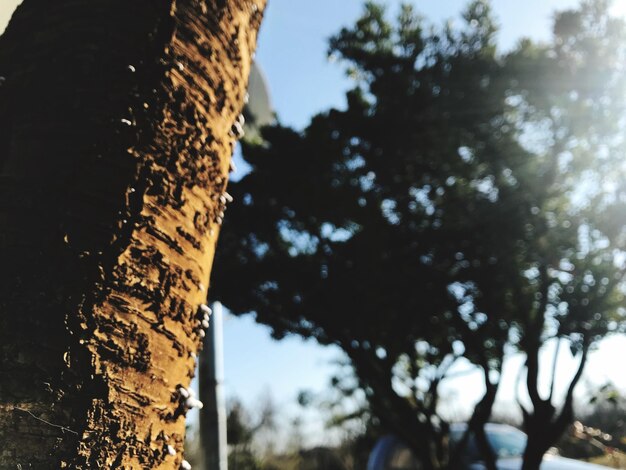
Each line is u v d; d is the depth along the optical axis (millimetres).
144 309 1442
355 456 18359
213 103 1771
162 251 1518
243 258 6828
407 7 7195
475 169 6758
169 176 1586
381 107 6836
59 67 1628
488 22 7070
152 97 1612
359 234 6523
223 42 1844
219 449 5691
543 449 6473
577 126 6715
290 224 6891
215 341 6055
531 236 6484
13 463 1198
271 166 6629
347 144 6848
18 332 1290
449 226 6512
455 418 12211
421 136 6695
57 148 1511
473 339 6773
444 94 6801
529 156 6660
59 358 1291
